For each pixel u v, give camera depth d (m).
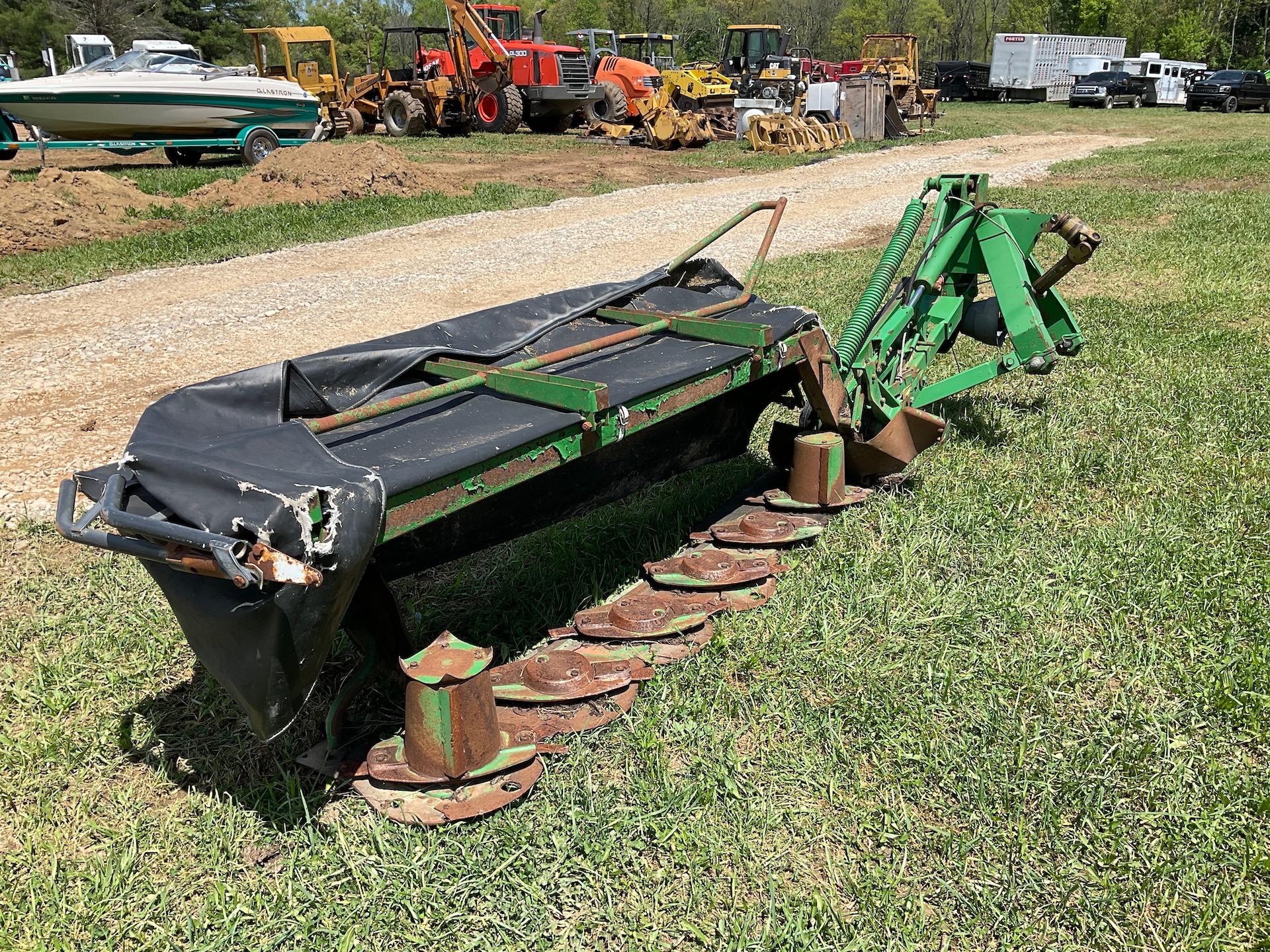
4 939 2.58
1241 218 12.48
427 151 22.56
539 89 26.00
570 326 4.55
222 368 7.87
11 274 11.49
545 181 18.91
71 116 18.08
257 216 14.67
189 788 3.13
